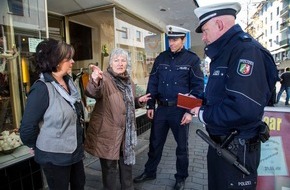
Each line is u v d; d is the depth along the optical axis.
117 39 4.72
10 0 2.77
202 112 1.52
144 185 2.86
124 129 2.30
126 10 4.77
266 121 2.02
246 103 1.25
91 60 4.93
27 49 2.91
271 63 1.39
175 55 2.74
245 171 1.40
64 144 1.71
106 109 2.20
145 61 6.11
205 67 7.29
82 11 4.54
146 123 5.43
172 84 2.70
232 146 1.45
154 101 2.93
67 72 1.81
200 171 3.24
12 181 2.50
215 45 1.50
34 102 1.60
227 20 1.46
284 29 33.12
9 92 2.81
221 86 1.44
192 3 5.14
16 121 2.85
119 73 2.26
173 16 6.35
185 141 2.74
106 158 2.21
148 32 6.25
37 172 2.73
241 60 1.32
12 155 2.63
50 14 4.45
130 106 2.35
